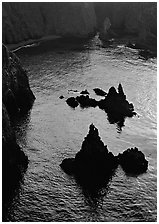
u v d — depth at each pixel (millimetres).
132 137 62094
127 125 66000
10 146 50406
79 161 52031
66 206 45688
